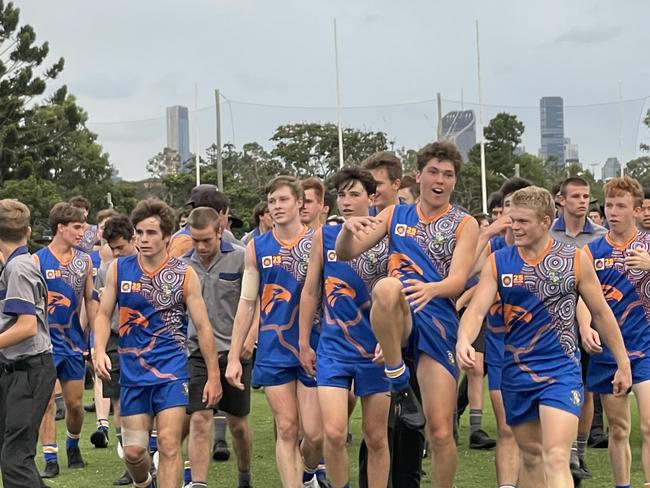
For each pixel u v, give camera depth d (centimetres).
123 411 670
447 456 606
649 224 800
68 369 873
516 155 4191
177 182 3772
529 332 571
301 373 674
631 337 673
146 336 662
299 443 712
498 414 682
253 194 3356
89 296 896
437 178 598
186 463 788
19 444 630
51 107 4309
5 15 3988
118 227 884
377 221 596
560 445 546
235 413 764
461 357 554
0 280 634
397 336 574
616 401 668
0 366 641
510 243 754
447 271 602
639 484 764
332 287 644
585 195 813
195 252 773
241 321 696
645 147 4262
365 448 669
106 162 4875
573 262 567
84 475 855
